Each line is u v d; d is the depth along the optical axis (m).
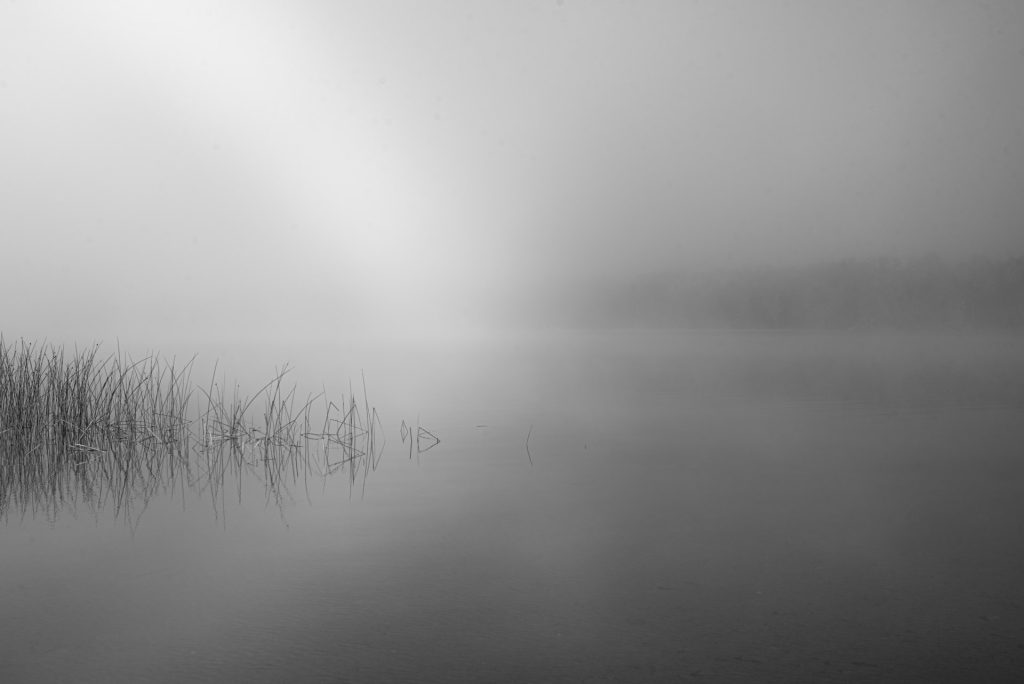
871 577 3.60
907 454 6.28
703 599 3.37
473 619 3.19
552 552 4.02
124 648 2.95
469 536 4.31
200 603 3.39
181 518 4.77
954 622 3.11
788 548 4.03
